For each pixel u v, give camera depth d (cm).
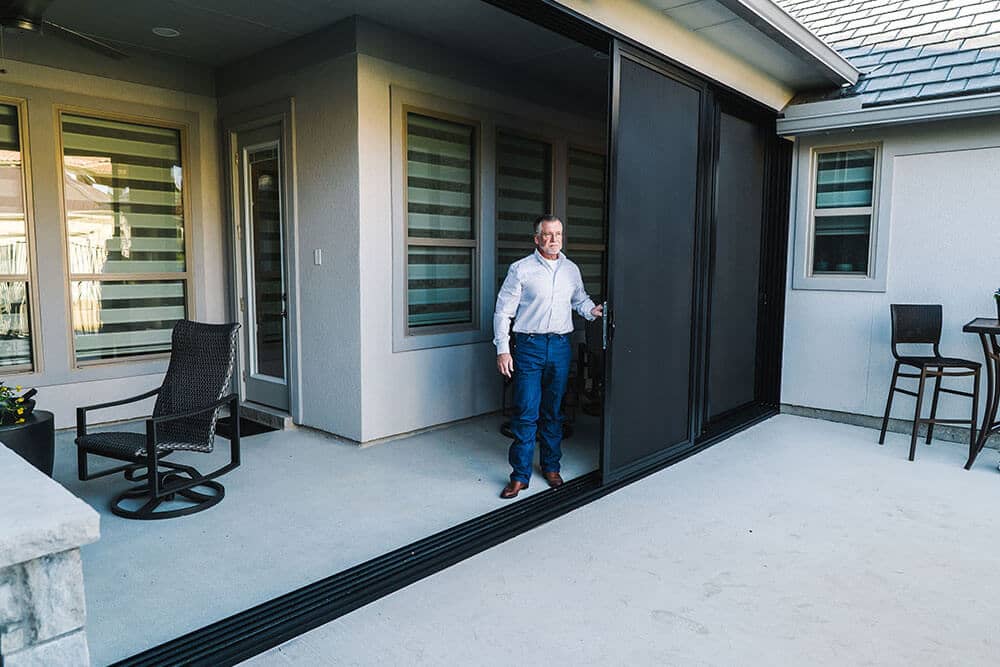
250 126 512
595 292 661
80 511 155
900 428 510
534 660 220
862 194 523
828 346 541
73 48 466
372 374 452
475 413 533
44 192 462
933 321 473
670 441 435
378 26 434
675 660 221
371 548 301
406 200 466
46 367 470
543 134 570
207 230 546
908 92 479
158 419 319
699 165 437
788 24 411
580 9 319
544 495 361
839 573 282
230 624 233
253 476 395
